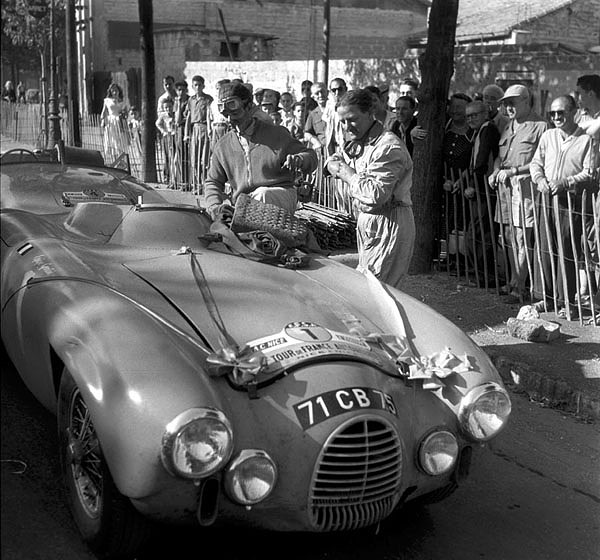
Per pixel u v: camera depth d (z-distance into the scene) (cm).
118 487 255
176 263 369
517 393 482
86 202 423
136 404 254
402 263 477
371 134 454
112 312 294
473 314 601
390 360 313
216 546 301
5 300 359
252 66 1583
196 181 1022
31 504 308
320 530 276
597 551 319
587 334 553
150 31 1100
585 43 1630
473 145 689
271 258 402
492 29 1670
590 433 431
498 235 689
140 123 1209
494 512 346
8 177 484
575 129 593
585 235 566
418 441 294
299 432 270
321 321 331
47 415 384
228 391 275
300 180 512
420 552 311
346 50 2017
